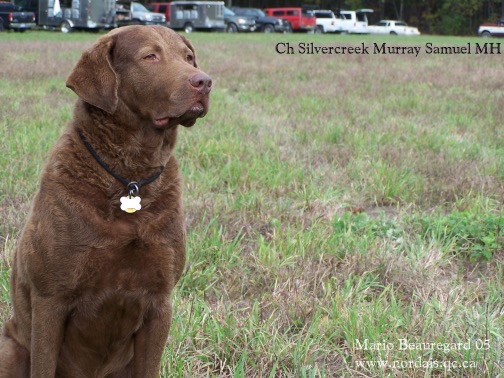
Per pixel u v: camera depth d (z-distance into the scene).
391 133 11.20
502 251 6.59
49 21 42.66
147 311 3.85
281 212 7.30
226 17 51.66
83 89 3.78
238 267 5.99
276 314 5.23
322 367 4.64
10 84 15.64
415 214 7.36
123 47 3.90
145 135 3.84
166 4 52.31
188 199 7.46
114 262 3.66
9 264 5.70
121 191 3.76
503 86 17.80
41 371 3.71
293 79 18.83
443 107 14.13
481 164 9.27
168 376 4.44
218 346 4.73
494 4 68.62
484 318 5.07
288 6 77.12
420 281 5.80
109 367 4.07
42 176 3.78
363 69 21.47
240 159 9.22
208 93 3.86
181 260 3.91
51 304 3.68
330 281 5.59
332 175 8.78
